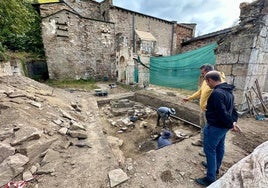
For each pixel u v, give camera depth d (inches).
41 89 241.8
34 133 105.0
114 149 140.9
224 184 43.3
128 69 498.3
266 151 46.7
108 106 297.0
